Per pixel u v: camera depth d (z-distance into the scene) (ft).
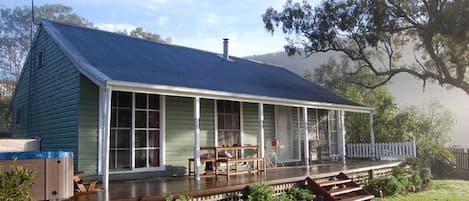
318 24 63.00
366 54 72.23
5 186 15.21
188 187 28.22
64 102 34.83
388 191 41.70
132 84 28.76
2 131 80.48
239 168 43.96
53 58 38.19
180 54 48.52
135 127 35.45
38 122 41.04
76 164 31.83
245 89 40.93
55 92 37.06
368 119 68.33
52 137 36.88
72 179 22.12
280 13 65.41
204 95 34.35
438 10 50.39
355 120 69.46
